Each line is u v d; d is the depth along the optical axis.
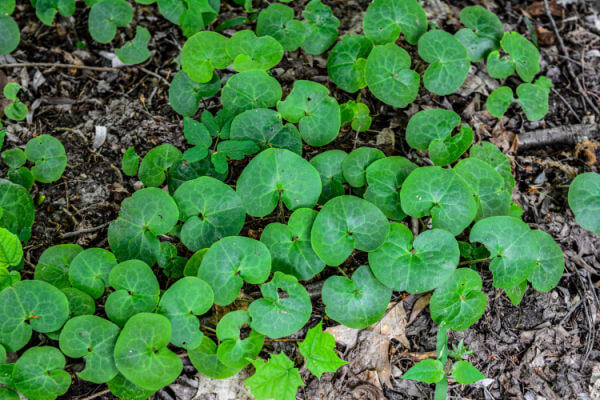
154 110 0.88
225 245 0.77
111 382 0.75
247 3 0.90
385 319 0.80
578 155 0.88
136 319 0.74
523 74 0.88
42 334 0.79
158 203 0.79
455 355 0.79
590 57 0.93
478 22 0.89
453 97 0.89
